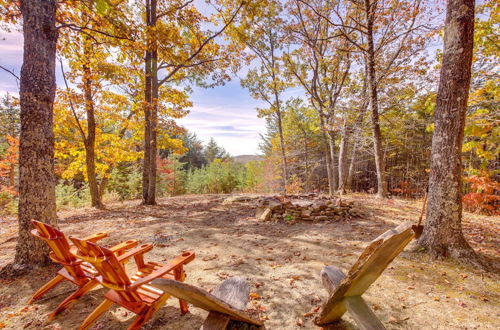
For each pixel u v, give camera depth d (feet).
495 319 7.87
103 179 39.96
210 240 16.76
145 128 33.30
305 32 44.37
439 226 12.59
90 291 9.92
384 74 33.68
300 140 82.43
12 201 42.52
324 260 12.94
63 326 7.77
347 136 44.78
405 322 7.79
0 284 10.37
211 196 43.27
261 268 12.15
